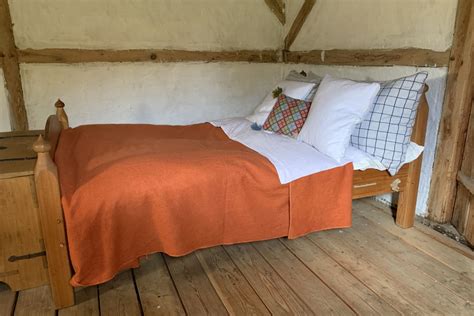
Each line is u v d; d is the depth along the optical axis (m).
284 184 2.12
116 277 2.03
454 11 2.29
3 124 3.17
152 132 2.78
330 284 1.97
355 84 2.33
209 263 2.16
